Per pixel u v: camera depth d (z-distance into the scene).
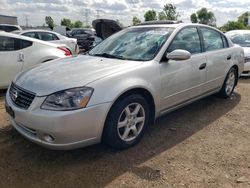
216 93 5.56
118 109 3.30
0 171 3.10
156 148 3.67
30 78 3.47
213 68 4.94
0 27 18.20
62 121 2.94
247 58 7.97
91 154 3.47
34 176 3.03
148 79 3.64
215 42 5.20
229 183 2.97
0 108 5.06
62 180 2.97
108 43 4.59
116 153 3.50
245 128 4.39
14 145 3.66
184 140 3.92
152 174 3.09
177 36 4.27
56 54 6.64
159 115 4.00
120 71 3.43
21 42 6.19
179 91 4.20
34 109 3.06
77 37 21.92
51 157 3.39
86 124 3.06
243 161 3.40
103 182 2.95
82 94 3.05
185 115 4.88
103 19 9.91
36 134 3.12
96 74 3.31
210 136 4.07
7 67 5.94
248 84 7.42
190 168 3.23
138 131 3.70
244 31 9.74
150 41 4.18
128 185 2.90
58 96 3.03
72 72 3.42
